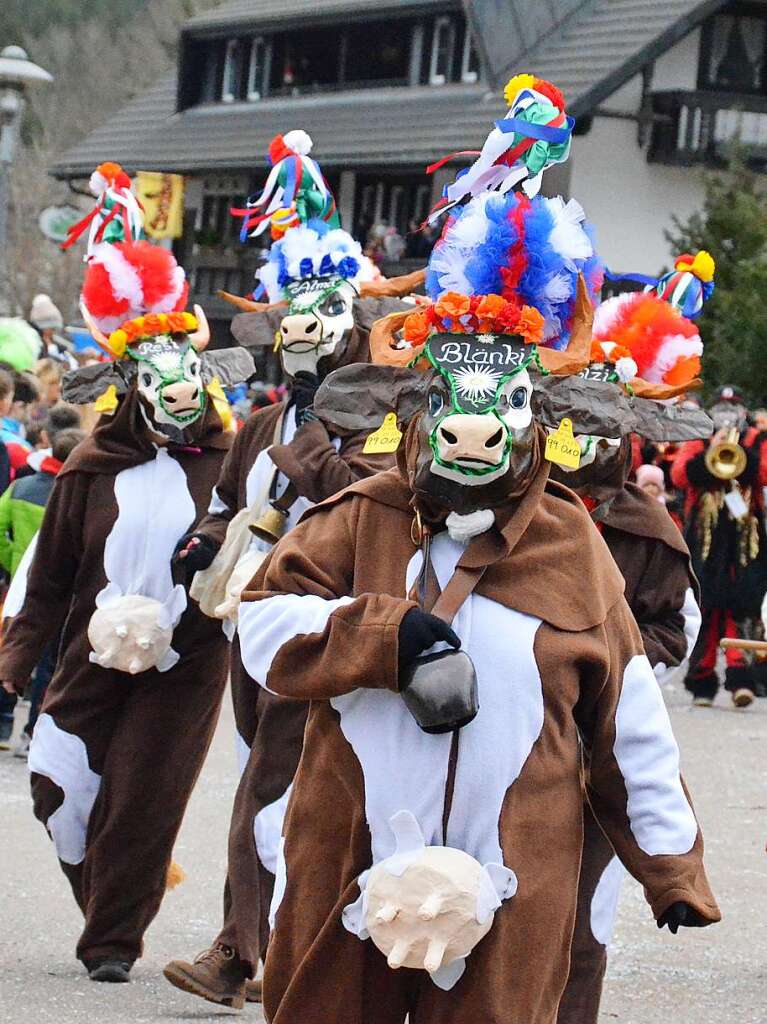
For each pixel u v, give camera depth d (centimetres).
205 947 1534
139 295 1484
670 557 1216
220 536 1413
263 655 865
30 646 1474
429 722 820
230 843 1330
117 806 1424
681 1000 1431
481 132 6438
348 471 1346
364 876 839
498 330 875
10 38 10669
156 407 1442
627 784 868
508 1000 831
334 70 7681
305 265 1459
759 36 6475
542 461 879
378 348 926
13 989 1370
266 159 7412
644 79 6212
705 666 3028
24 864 1780
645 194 6325
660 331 1297
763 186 6419
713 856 1919
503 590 856
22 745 2353
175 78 9038
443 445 844
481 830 839
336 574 877
